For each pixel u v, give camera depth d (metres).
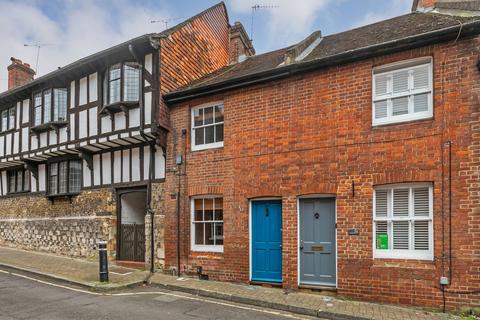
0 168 15.04
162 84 9.51
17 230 13.91
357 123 7.11
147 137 9.70
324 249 7.41
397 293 6.48
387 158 6.77
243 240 8.21
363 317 5.88
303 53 8.58
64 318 5.79
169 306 6.61
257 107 8.33
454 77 6.32
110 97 10.20
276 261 7.94
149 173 9.99
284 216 7.74
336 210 7.18
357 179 7.01
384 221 6.81
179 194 9.27
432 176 6.34
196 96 9.15
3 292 7.46
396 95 6.89
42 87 12.26
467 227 6.02
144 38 9.28
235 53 12.97
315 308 6.32
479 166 6.01
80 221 11.54
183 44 10.59
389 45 6.74
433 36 6.39
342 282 6.98
